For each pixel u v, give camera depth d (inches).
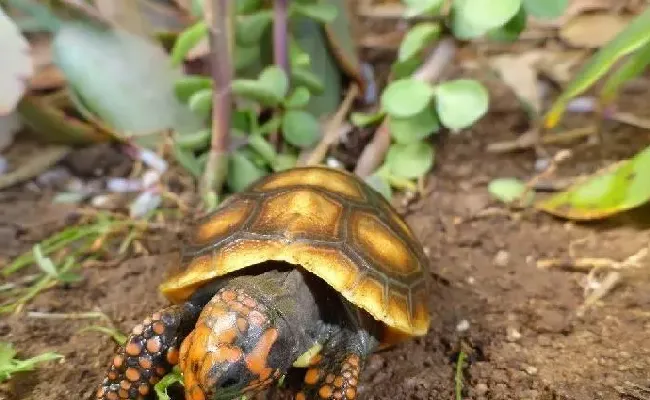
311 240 4.8
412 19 7.2
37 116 8.0
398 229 5.4
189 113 7.7
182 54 6.6
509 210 7.2
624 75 6.3
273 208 5.0
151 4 7.9
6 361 5.1
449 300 6.0
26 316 5.8
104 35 7.4
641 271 6.1
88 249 6.8
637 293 5.9
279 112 7.3
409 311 4.9
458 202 7.3
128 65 7.4
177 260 5.2
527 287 6.2
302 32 7.9
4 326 5.7
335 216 5.0
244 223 5.0
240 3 7.1
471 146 8.3
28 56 6.6
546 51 9.7
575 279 6.2
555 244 6.7
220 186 7.0
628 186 6.2
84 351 5.4
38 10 7.5
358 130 8.0
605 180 6.4
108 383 4.7
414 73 7.2
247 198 5.3
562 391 4.9
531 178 7.6
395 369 5.3
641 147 7.9
